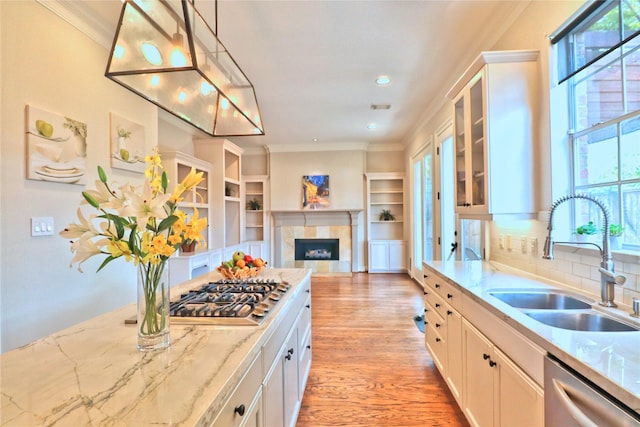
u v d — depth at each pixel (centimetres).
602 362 92
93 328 128
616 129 159
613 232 149
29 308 204
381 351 298
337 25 256
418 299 477
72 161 235
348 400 221
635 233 149
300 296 203
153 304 107
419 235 584
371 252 683
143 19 154
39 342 113
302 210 688
